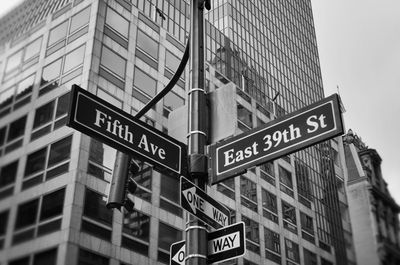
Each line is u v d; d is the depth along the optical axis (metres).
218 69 55.16
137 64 35.50
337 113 5.94
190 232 5.98
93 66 31.75
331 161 54.47
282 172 51.12
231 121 6.64
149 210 31.53
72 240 25.78
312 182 54.88
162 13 43.41
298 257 47.06
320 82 82.81
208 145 6.86
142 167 32.56
